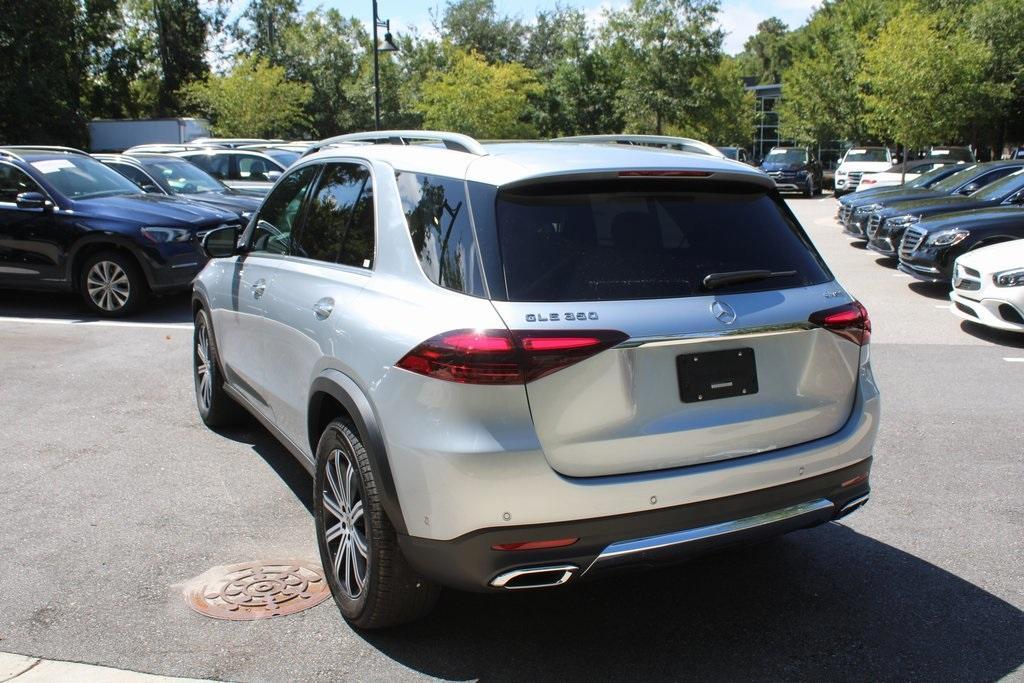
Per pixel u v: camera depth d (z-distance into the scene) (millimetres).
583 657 3135
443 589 3668
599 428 2775
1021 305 8250
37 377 7023
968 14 25656
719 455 2963
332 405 3547
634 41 39562
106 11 41469
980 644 3217
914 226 11922
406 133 3799
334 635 3270
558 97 46594
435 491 2750
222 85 37656
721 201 3293
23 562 3828
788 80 46062
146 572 3748
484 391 2682
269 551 3963
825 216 26297
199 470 4973
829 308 3180
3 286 9891
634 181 3104
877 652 3164
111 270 9586
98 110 44719
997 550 4004
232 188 14641
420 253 3109
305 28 55562
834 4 48125
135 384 6832
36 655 3105
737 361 2982
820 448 3137
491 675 3016
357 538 3215
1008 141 31344
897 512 4449
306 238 4105
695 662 3105
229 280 4945
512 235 2887
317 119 53812
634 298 2855
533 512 2703
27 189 9742
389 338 2967
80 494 4605
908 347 8430
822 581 3713
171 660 3086
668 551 2865
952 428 5852
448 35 58219
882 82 23406
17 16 33812
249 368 4637
